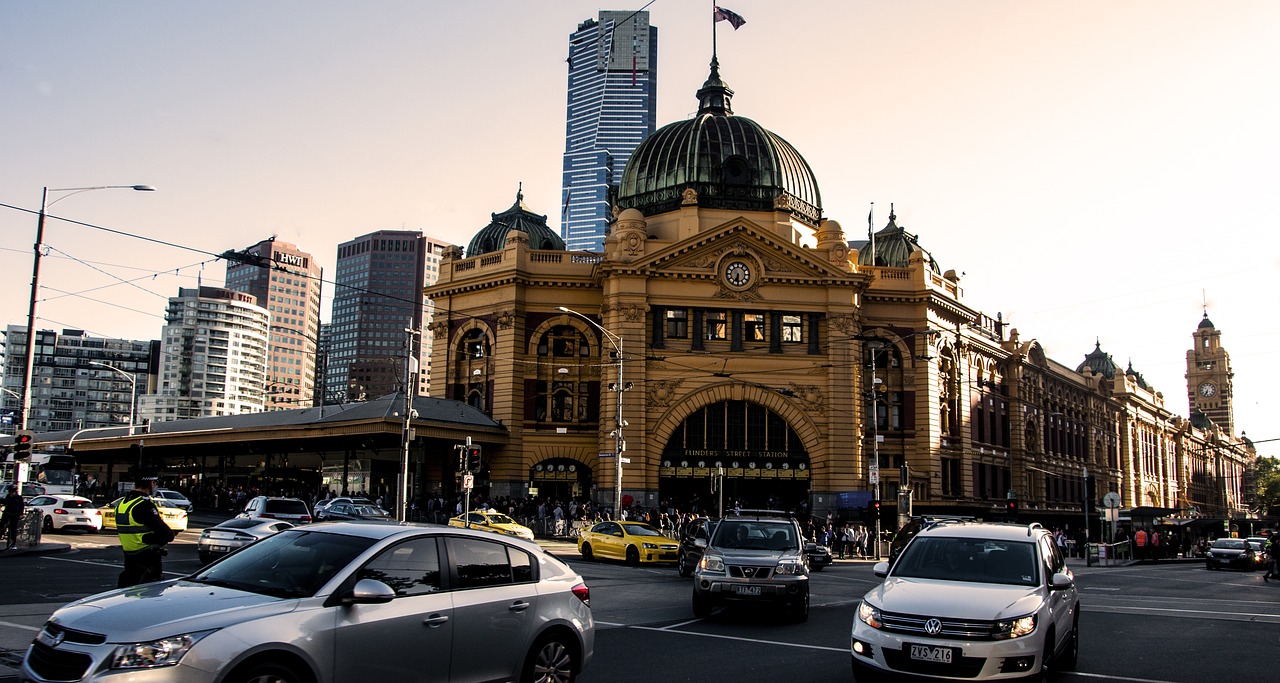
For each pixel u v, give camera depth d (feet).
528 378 208.95
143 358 611.47
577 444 206.80
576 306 211.61
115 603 29.96
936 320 224.94
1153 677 48.26
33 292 111.86
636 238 199.31
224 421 235.40
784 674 46.91
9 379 579.89
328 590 31.30
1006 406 266.36
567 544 157.48
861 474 195.52
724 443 194.18
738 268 198.29
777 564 67.92
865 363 215.51
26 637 49.08
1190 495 476.54
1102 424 352.08
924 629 40.27
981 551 46.80
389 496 210.18
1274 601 94.43
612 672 46.19
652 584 94.73
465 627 34.30
